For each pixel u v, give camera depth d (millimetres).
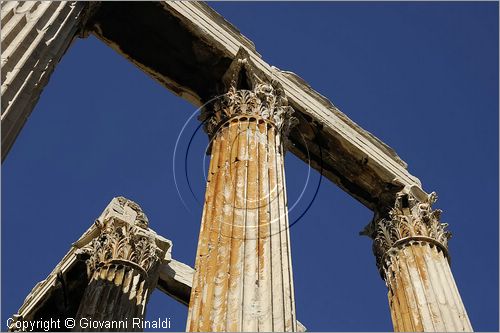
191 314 14516
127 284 23281
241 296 14445
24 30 14336
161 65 21344
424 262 21688
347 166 23422
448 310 20141
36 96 13883
